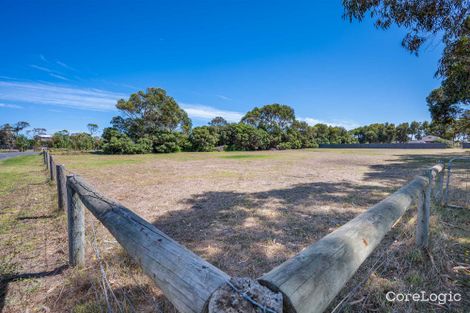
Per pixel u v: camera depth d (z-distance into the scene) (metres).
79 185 1.86
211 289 0.55
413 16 3.09
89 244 2.46
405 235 2.48
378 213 1.09
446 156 15.52
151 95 24.12
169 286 0.67
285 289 0.49
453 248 2.26
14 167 9.58
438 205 3.63
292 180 6.62
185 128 29.75
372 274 1.81
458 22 2.99
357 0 3.14
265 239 2.65
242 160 13.91
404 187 1.80
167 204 4.18
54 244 2.46
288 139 34.25
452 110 12.69
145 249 0.85
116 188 5.59
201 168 9.79
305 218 3.35
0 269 1.98
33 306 1.55
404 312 1.44
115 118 24.86
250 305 0.45
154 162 12.74
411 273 1.83
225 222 3.22
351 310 1.47
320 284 0.56
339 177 7.07
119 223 1.14
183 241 2.63
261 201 4.31
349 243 0.75
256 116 35.75
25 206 3.80
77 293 1.67
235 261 2.18
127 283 1.77
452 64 3.54
